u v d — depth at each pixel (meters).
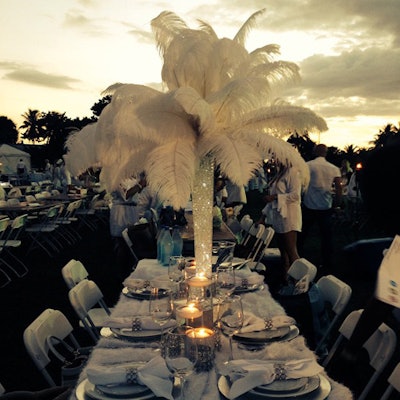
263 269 5.28
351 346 1.45
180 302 2.23
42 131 69.06
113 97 2.26
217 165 2.26
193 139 2.22
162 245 3.80
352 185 11.49
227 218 7.24
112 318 2.29
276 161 2.36
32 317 5.07
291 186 5.46
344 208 11.68
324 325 2.96
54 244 9.57
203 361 1.81
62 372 2.28
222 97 2.20
